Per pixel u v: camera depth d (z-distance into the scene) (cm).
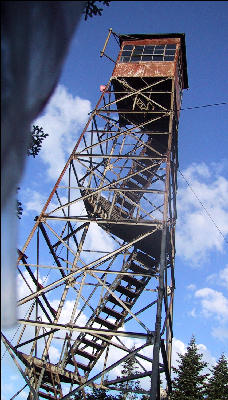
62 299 1498
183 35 2212
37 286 1433
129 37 2250
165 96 2089
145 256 1673
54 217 1490
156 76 2052
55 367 1456
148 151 2077
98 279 1393
